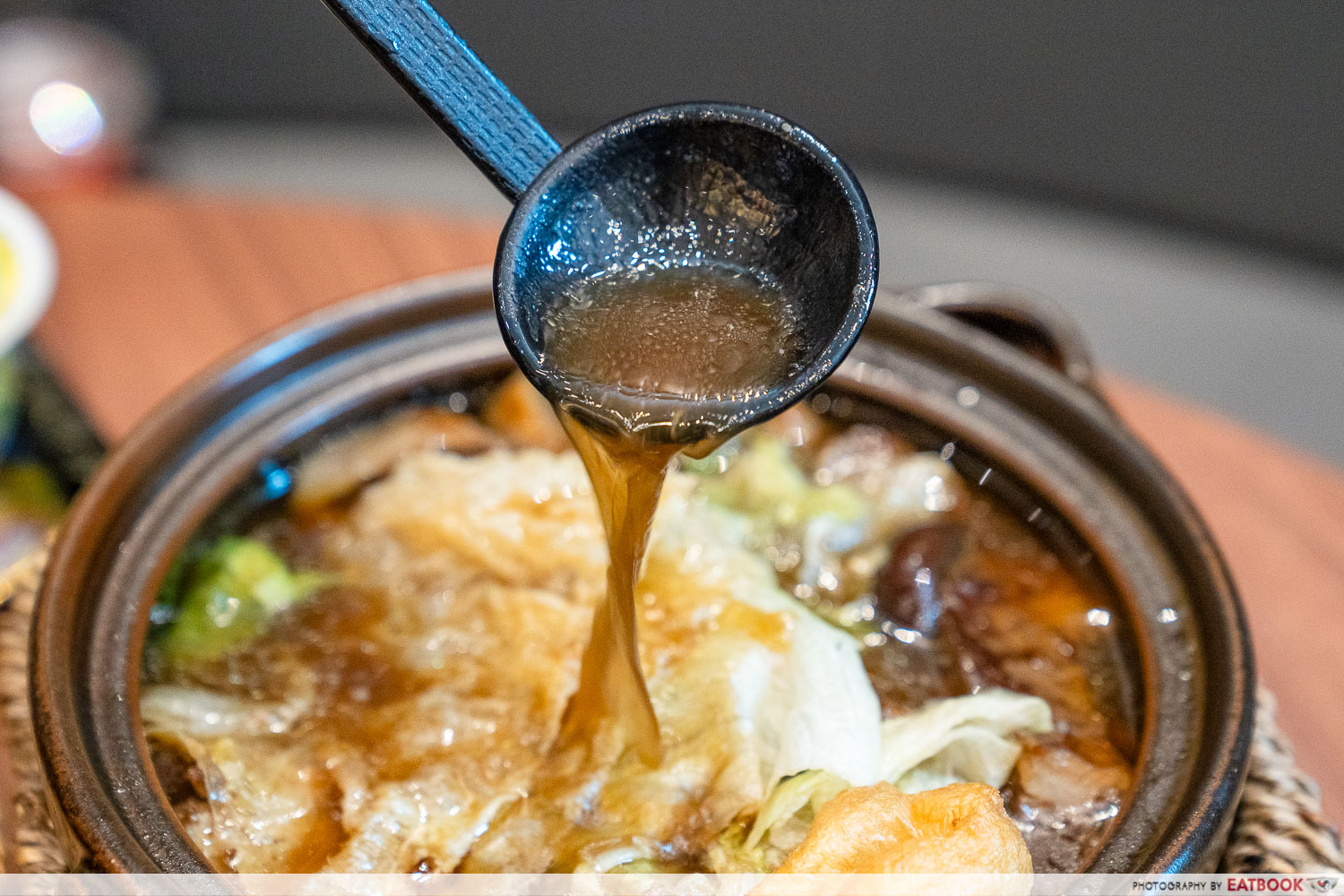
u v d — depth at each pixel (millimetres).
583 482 544
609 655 482
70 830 432
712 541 525
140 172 1052
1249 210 1021
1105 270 1035
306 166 1092
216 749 478
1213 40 954
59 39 1064
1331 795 543
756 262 459
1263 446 642
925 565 520
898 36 1030
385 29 438
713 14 1044
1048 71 1016
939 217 1077
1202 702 464
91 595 482
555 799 475
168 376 646
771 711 487
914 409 541
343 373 539
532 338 437
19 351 640
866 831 444
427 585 519
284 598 512
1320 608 590
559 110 1108
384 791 474
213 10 1062
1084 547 511
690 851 467
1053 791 472
